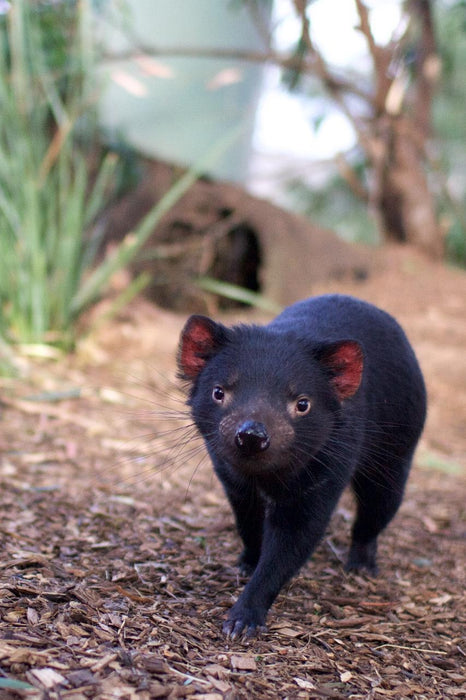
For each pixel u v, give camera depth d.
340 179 5.21
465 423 2.52
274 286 3.59
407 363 1.58
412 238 4.21
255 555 1.53
